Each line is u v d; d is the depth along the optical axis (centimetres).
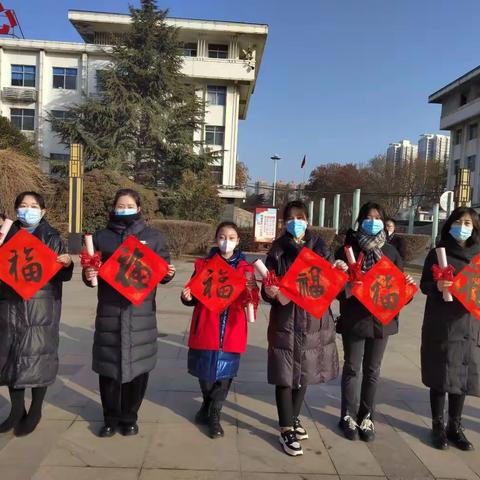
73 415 369
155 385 441
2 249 319
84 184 1769
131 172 2720
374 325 340
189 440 334
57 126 2641
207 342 339
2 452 308
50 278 323
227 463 303
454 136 4316
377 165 5069
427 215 4744
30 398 402
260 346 594
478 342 336
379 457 318
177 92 2756
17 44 3216
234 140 3425
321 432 355
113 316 327
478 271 333
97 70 3034
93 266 318
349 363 355
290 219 344
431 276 353
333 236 1872
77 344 568
